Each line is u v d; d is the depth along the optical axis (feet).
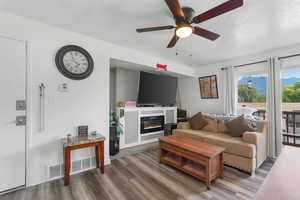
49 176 6.64
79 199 5.37
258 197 2.01
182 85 16.37
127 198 5.44
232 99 11.75
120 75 13.15
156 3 5.18
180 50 10.02
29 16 6.10
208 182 6.02
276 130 9.34
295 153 3.68
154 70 12.68
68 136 6.75
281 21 6.16
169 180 6.71
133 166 8.16
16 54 6.00
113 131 10.07
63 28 7.08
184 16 5.19
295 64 8.98
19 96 6.06
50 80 6.74
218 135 9.64
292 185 2.29
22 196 5.51
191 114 15.39
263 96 10.69
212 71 13.50
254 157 7.23
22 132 6.10
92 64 7.93
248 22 6.28
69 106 7.26
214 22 6.26
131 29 7.16
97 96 8.20
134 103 12.31
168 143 7.98
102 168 7.34
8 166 5.81
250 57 10.96
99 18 6.22
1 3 5.24
